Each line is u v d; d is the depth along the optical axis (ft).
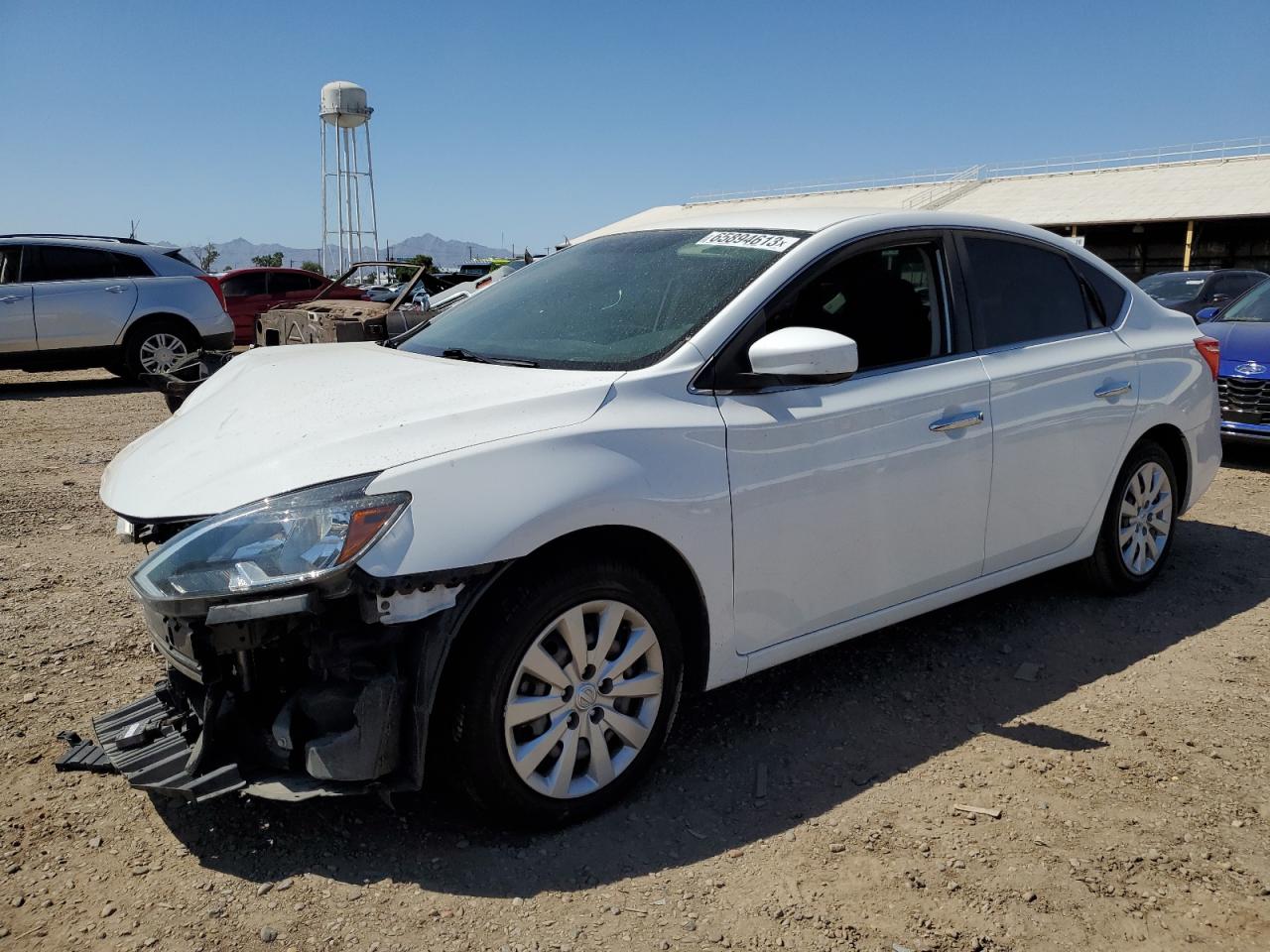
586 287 11.76
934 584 11.78
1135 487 14.48
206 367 15.56
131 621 13.73
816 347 9.31
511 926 7.73
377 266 39.06
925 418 11.19
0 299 36.32
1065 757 10.36
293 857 8.57
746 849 8.79
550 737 8.79
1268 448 24.70
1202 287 40.63
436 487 8.14
